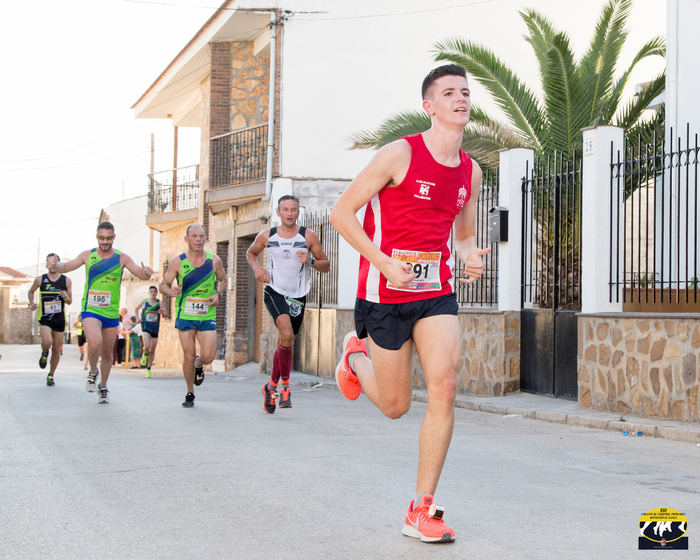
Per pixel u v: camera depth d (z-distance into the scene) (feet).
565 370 37.93
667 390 31.19
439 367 14.25
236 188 74.95
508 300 40.75
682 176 41.65
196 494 17.93
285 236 32.65
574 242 38.19
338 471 20.61
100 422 29.71
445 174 14.52
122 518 15.83
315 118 71.05
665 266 42.57
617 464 22.84
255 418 31.60
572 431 30.37
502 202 41.50
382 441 25.88
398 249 14.55
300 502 17.15
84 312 36.24
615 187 36.83
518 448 25.55
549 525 15.29
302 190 70.44
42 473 20.21
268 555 13.26
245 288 78.89
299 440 25.85
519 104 50.39
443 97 14.43
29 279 232.32
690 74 42.27
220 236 83.41
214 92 80.94
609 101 48.55
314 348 60.64
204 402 37.93
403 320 14.60
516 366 40.73
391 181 14.48
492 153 51.37
